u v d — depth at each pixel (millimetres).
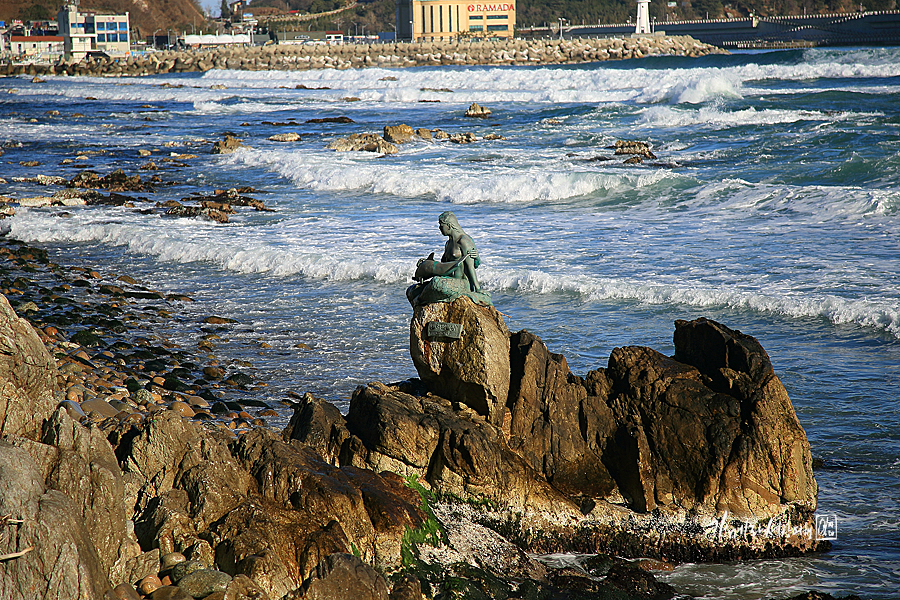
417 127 113375
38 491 11500
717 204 54938
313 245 47062
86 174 73875
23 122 129500
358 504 15641
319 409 19000
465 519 17875
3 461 11250
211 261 45156
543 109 128250
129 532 13594
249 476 15719
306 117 135375
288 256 43250
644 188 60688
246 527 14109
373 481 16891
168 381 26141
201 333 32969
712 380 19172
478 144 95188
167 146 100438
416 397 19406
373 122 124375
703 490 18359
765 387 18516
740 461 18172
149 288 40156
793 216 50125
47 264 44562
